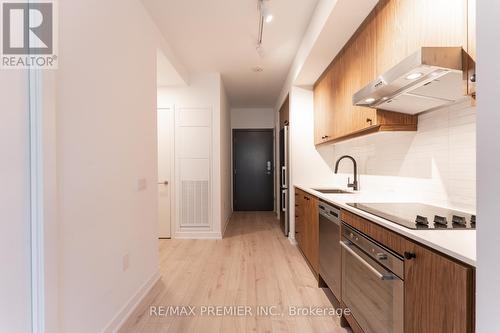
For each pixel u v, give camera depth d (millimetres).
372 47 1920
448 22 1218
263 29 2766
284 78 4328
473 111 1466
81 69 1437
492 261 652
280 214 4844
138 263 2145
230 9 2412
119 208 1845
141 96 2242
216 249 3535
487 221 668
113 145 1771
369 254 1430
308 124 3729
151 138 2457
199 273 2748
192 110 4066
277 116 5660
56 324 1197
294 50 3277
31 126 1136
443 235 1030
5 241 1021
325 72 3131
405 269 1110
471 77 1068
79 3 1421
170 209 4082
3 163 1020
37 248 1129
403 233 1117
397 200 2020
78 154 1405
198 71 4004
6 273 1021
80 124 1424
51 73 1196
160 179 4078
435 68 1142
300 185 3562
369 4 1860
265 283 2504
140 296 2160
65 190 1301
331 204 2102
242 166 6418
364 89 1662
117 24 1840
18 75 1089
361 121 2152
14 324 1053
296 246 3654
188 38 2947
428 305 967
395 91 1523
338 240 1917
